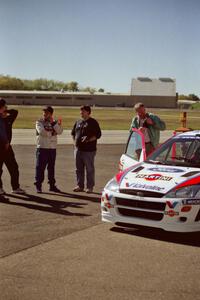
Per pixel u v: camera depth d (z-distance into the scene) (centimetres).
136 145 901
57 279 508
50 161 1011
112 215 700
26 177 1220
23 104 11688
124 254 599
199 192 659
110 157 1694
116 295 467
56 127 1002
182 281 508
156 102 11712
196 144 784
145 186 681
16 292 472
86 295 466
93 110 7938
